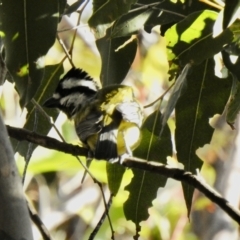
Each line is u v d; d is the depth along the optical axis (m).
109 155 8.56
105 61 9.73
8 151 6.20
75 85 10.41
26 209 6.16
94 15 8.16
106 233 16.03
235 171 16.34
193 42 8.42
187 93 9.57
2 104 14.56
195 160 9.62
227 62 8.62
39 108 8.56
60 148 8.51
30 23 7.64
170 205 16.83
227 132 16.67
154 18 9.03
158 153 9.85
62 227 16.59
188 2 8.99
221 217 16.36
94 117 9.27
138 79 16.19
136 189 9.89
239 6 6.98
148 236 16.11
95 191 16.75
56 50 15.81
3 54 8.69
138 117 9.62
